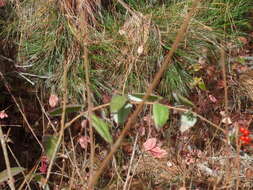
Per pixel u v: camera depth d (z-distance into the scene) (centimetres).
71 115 282
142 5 359
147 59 322
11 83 298
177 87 324
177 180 281
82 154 270
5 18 329
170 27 341
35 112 296
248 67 366
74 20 319
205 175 284
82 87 301
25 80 304
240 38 375
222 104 334
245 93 347
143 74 320
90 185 85
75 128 277
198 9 364
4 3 328
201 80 335
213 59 349
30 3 329
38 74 311
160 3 371
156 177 283
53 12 322
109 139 98
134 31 327
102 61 319
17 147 280
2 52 311
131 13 335
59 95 302
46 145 105
